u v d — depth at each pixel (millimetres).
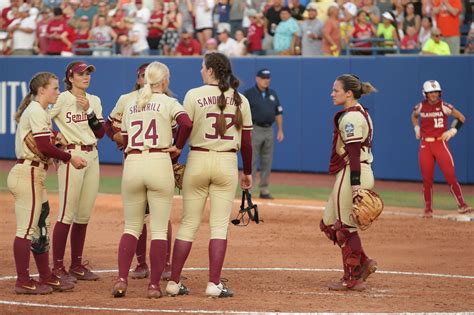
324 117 60094
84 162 26156
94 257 33188
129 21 66250
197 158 25141
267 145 50656
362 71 58594
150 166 24656
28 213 25438
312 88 60281
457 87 55688
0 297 25344
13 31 70750
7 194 52156
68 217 27750
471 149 55344
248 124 25594
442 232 39688
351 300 25062
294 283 28094
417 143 57250
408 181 57812
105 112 66250
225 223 25453
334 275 29656
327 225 27359
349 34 60375
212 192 25391
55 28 68438
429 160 44188
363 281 26953
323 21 61531
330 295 25938
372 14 60562
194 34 66062
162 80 25109
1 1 72125
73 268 28531
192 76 63094
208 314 22656
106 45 67812
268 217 43594
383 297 25688
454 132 44188
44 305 24094
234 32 66188
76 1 69250
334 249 35188
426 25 59375
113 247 35438
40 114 25094
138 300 24812
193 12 65875
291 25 62000
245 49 63375
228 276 29297
